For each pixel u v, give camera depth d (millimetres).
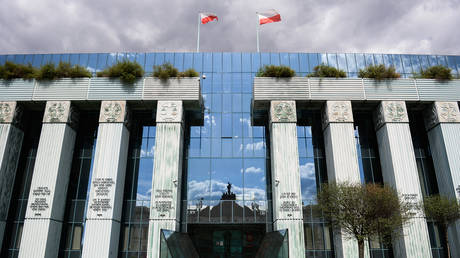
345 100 25203
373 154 26172
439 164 24594
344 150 24000
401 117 24719
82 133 26672
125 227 24312
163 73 25359
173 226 22188
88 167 25734
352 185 19281
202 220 24453
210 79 28406
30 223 21953
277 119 24797
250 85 28266
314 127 27062
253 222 24422
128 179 25562
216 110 27562
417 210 22438
